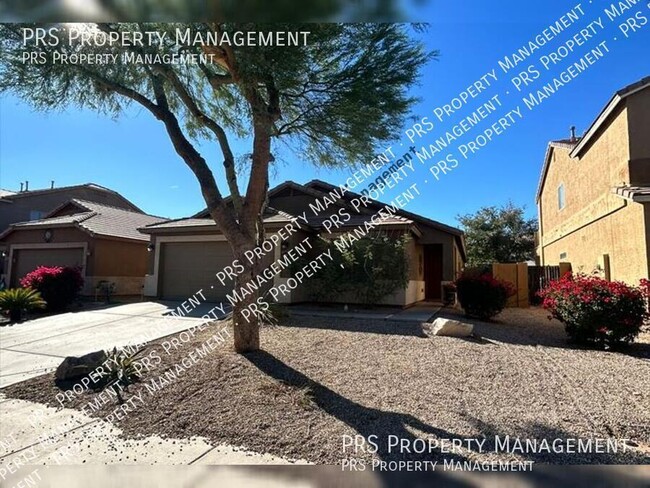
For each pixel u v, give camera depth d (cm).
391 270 1288
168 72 679
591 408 446
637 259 1007
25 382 616
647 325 895
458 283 1218
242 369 598
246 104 814
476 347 737
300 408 470
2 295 1218
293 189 1716
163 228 1573
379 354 683
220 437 414
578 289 790
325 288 1331
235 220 696
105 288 1731
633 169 1063
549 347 768
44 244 1900
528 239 2922
